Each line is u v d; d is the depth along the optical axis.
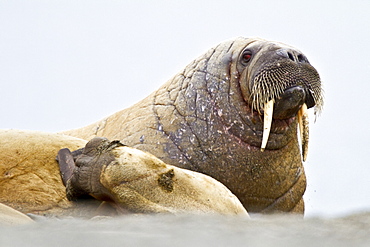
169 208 25.73
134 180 26.02
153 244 14.29
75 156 33.25
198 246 14.20
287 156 39.31
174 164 37.97
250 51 39.25
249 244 14.53
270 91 36.75
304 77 36.94
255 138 38.25
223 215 26.38
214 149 38.25
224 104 38.88
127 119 41.41
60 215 31.05
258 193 38.62
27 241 14.68
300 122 38.72
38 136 34.75
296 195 40.34
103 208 27.80
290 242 14.94
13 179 32.62
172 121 39.38
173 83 41.59
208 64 40.66
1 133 35.00
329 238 15.73
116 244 14.29
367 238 15.68
